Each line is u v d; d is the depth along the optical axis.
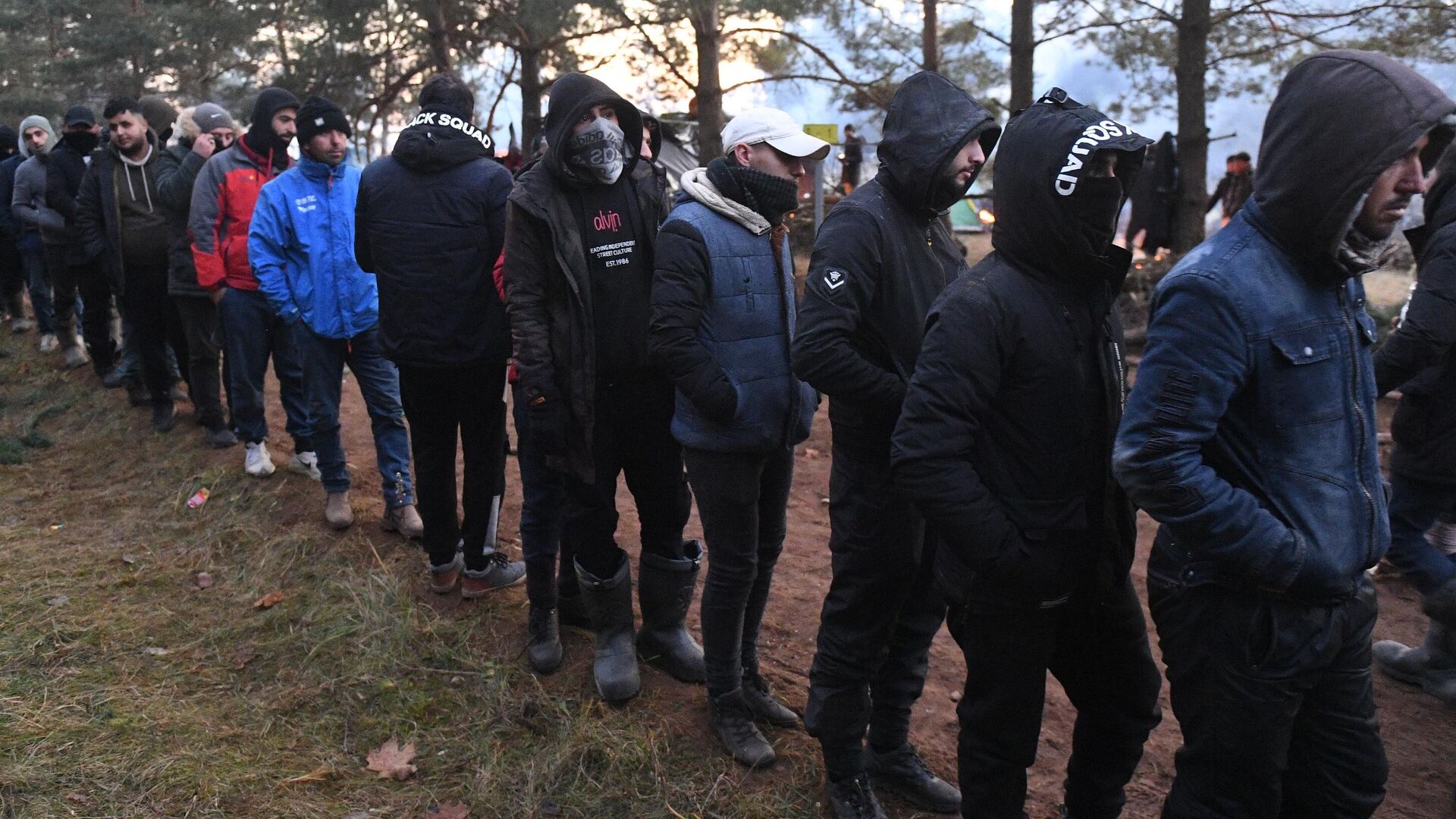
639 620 3.94
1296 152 1.85
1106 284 2.14
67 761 2.98
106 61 21.31
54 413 6.84
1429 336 3.15
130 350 6.52
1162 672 3.84
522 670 3.46
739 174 2.84
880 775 2.97
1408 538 3.53
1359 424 1.97
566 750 3.07
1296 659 1.95
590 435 3.00
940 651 3.92
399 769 3.05
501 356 3.49
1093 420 2.12
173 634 3.85
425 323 3.37
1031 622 2.19
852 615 2.64
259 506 4.80
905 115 2.46
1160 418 1.91
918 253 2.52
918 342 2.50
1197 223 10.94
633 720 3.20
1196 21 10.64
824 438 6.77
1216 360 1.88
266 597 4.01
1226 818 2.07
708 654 3.05
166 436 6.00
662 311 2.76
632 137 3.07
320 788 2.99
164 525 4.81
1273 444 1.93
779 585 4.41
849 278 2.41
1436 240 3.21
